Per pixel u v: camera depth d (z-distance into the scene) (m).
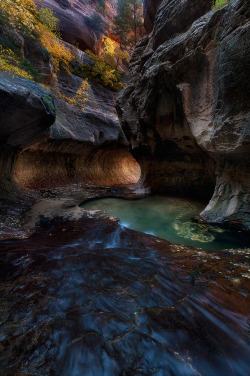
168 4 9.28
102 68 19.27
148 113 8.92
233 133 4.90
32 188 9.88
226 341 1.65
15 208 6.11
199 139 6.28
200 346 1.61
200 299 2.19
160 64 7.62
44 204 7.47
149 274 2.82
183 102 6.66
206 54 5.84
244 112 4.63
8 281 2.54
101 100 18.94
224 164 6.04
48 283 2.53
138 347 1.61
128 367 1.45
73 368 1.42
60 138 12.19
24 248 3.65
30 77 8.16
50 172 12.81
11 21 8.58
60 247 3.84
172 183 11.20
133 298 2.26
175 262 3.23
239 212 5.15
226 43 4.74
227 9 5.13
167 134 9.03
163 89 7.98
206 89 6.00
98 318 1.93
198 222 5.89
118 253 3.64
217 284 2.49
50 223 5.50
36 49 11.63
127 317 1.96
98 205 8.41
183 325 1.84
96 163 18.12
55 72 14.73
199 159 9.10
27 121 5.64
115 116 19.53
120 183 17.11
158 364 1.47
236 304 2.09
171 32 9.23
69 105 14.72
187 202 9.26
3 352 1.52
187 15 8.23
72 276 2.73
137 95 10.16
